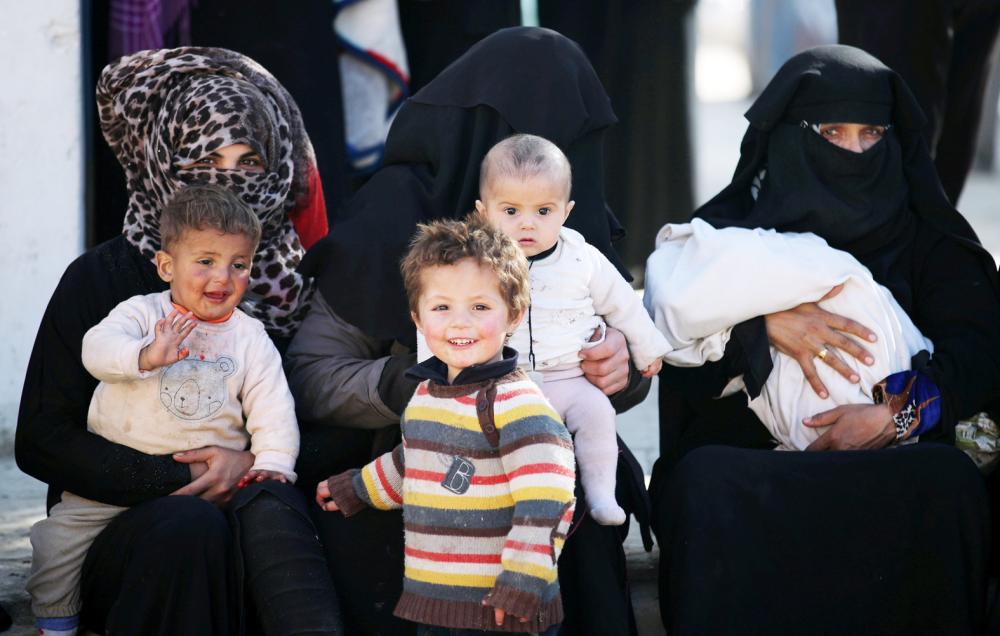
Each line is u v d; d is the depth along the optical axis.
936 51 14.79
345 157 14.41
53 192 12.80
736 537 8.84
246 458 8.83
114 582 8.46
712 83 48.00
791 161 10.55
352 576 8.77
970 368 9.98
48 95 12.66
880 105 10.40
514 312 7.95
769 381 10.13
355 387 9.29
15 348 12.86
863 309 9.94
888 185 10.55
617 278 9.52
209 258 8.52
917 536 8.89
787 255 10.01
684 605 8.75
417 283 7.89
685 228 10.55
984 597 9.02
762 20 43.56
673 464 10.68
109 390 8.69
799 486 8.91
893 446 9.71
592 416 8.94
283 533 8.39
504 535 7.78
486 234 7.92
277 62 13.73
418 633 8.12
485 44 10.09
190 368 8.66
